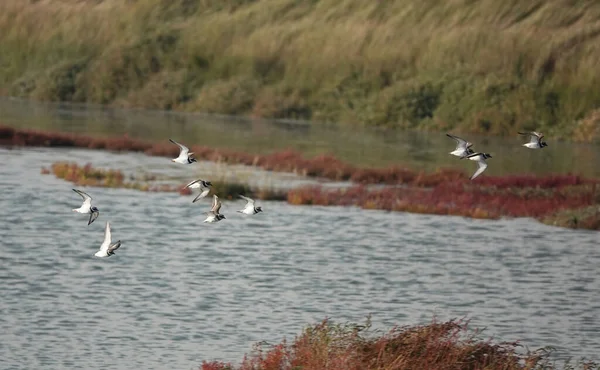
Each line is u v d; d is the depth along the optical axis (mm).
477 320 28469
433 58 80938
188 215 41688
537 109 74625
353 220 42062
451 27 82500
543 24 80562
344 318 27969
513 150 66375
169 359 24250
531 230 41562
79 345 25094
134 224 39438
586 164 60812
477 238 39469
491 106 75125
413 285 32000
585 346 26406
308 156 59469
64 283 30625
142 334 26094
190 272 32500
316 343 21438
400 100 77688
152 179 49562
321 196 45844
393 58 82125
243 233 38656
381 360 20281
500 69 78062
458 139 21094
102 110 82438
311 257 35188
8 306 28062
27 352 24453
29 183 46906
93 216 19688
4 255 33625
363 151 63000
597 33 79000
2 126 61688
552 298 31141
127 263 33375
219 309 28484
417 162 59156
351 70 82625
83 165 53000
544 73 77125
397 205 45062
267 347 25188
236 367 23312
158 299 29297
